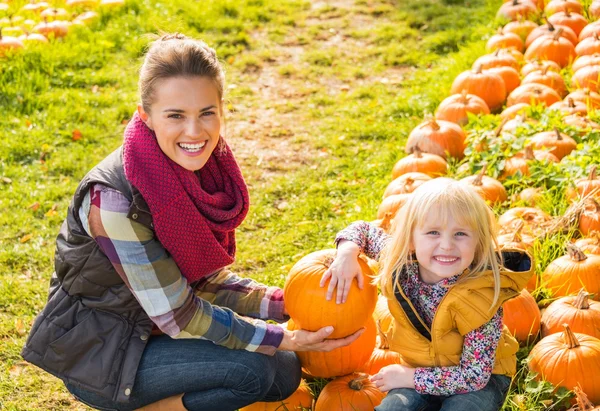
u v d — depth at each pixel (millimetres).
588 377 3662
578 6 8711
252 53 9320
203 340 3361
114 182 3127
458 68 8141
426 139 6293
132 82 8383
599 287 4348
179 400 3377
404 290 3328
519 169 5578
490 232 3225
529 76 7148
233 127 7648
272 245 5676
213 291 3707
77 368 3260
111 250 3119
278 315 3693
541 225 4879
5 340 4660
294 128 7609
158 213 3098
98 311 3268
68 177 6676
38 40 8852
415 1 10656
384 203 5238
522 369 3824
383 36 9633
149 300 3180
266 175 6770
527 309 4074
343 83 8609
